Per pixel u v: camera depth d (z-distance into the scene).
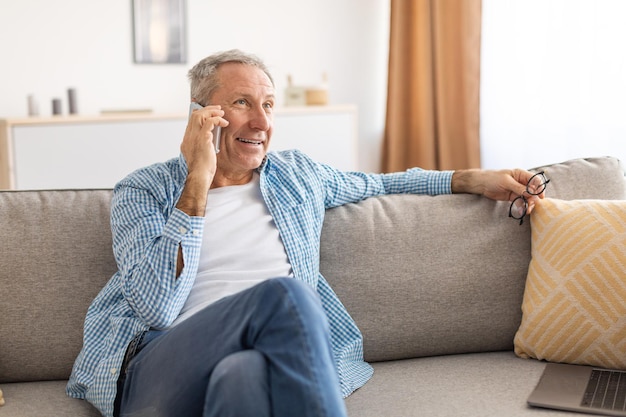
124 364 1.79
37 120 4.05
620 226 1.97
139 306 1.82
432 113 4.91
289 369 1.47
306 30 5.14
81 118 4.12
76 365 1.89
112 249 2.03
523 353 2.04
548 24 4.34
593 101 4.15
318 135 4.62
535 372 1.92
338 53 5.21
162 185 1.98
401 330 2.07
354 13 5.21
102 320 1.92
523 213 2.14
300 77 5.16
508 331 2.10
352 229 2.12
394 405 1.77
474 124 4.75
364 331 2.05
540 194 2.11
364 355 2.06
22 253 1.98
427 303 2.07
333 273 2.08
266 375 1.49
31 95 4.36
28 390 1.92
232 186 2.07
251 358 1.49
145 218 1.91
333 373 1.50
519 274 2.11
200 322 1.62
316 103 4.78
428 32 4.84
